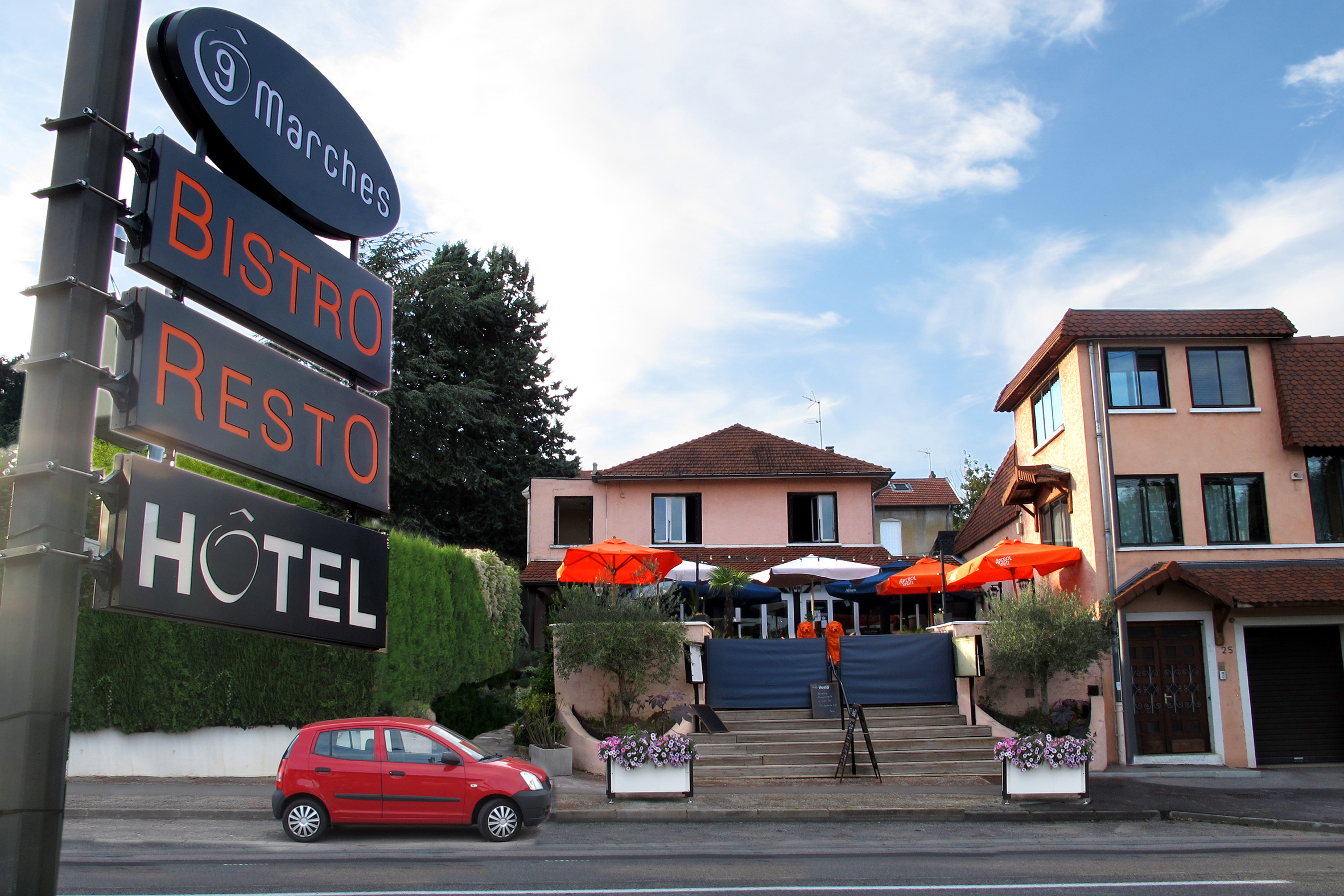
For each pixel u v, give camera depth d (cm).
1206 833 1413
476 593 2409
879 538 4569
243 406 397
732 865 1134
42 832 304
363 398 471
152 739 1712
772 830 1408
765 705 2028
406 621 1939
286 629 401
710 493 3344
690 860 1164
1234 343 2356
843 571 2527
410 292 4166
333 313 459
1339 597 2094
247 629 383
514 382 4538
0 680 308
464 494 4216
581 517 3459
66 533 322
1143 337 2305
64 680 316
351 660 1786
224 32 418
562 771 1830
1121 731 2134
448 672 2164
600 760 1817
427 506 4194
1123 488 2294
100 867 1059
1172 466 2289
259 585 392
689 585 2638
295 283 437
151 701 1700
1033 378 2642
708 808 1509
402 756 1288
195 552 365
